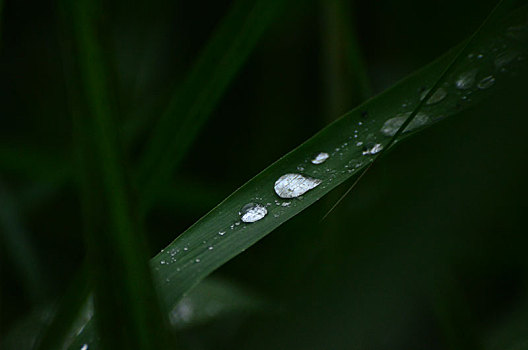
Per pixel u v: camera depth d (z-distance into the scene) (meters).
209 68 0.29
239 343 0.29
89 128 0.24
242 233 0.26
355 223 0.23
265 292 0.30
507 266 0.29
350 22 0.31
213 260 0.26
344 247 0.23
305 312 0.23
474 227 0.23
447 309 0.27
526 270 0.29
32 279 0.32
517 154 0.23
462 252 0.28
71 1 0.24
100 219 0.24
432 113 0.27
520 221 0.28
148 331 0.24
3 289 0.33
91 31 0.24
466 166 0.23
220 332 0.31
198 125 0.29
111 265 0.24
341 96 0.31
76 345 0.26
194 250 0.26
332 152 0.27
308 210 0.31
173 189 0.33
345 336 0.23
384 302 0.23
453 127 0.23
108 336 0.24
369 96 0.31
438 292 0.27
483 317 0.29
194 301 0.29
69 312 0.27
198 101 0.29
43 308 0.30
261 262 0.32
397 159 0.27
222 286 0.29
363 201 0.28
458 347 0.27
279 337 0.24
